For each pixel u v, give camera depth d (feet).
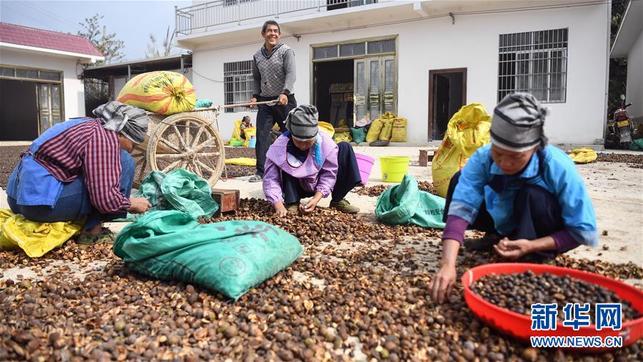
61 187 10.08
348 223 12.36
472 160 8.04
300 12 49.49
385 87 46.01
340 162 13.65
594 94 37.24
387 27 44.80
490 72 40.52
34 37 59.67
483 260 9.07
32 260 9.89
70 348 6.03
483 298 6.63
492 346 5.99
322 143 13.23
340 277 8.53
